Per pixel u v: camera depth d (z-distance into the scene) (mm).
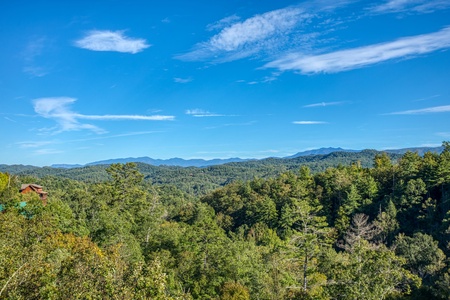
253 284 35406
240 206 95000
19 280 12742
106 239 39625
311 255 30016
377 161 95062
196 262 38781
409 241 45625
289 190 86000
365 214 66750
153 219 56250
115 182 61375
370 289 19953
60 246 25938
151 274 12977
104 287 12758
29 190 67500
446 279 33594
